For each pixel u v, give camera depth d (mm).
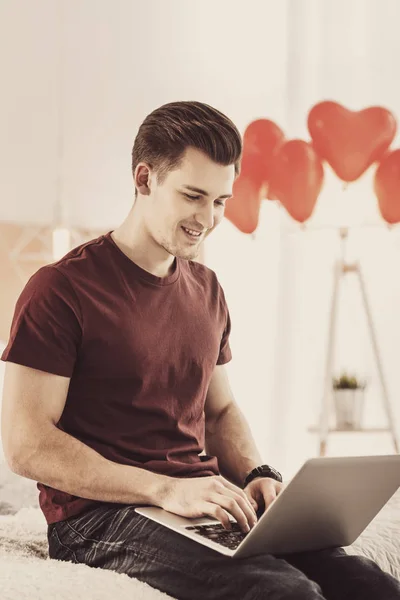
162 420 1496
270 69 3469
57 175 3129
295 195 3215
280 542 1249
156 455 1471
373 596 1211
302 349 3480
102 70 3217
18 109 3082
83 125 3184
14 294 3043
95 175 3195
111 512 1368
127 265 1517
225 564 1184
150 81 3297
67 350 1421
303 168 3189
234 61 3432
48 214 3107
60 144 3143
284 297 3479
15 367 1407
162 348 1503
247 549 1196
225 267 3475
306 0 3479
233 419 1719
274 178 3238
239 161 1546
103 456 1427
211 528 1281
